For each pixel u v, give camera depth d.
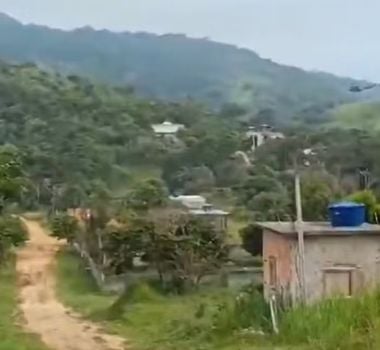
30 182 68.44
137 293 31.06
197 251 36.78
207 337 18.77
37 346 20.78
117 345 21.23
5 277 41.50
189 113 120.00
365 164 63.78
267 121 128.25
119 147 90.12
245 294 23.59
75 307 31.16
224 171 81.44
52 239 58.97
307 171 52.72
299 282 18.78
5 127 91.38
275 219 44.31
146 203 50.53
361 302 15.38
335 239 20.52
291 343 15.45
